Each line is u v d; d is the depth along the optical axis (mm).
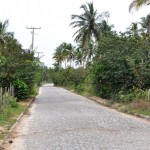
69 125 15984
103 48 33719
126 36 33719
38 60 41688
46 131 14273
